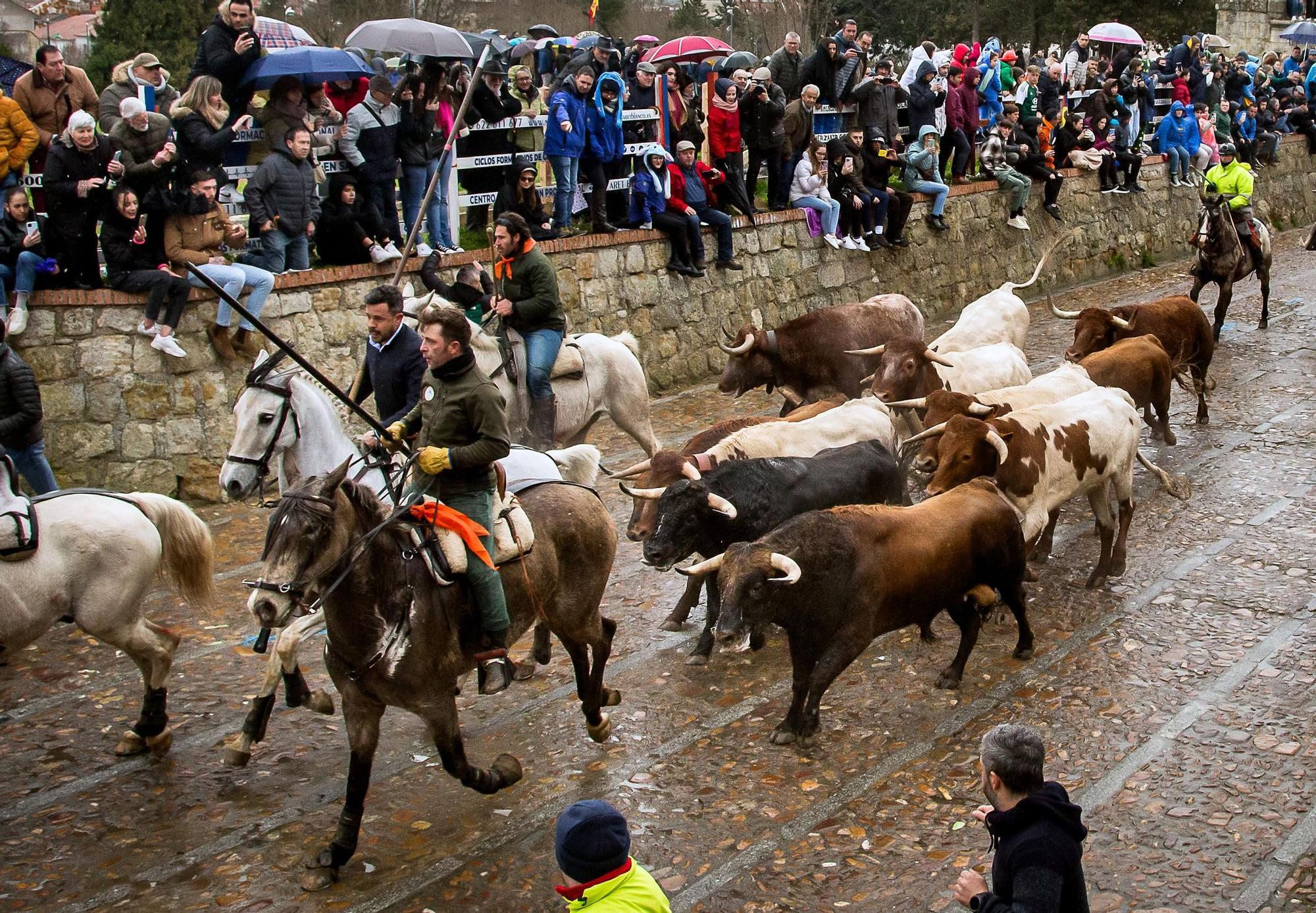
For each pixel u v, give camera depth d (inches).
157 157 430.9
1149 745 288.5
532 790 273.6
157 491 453.7
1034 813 167.6
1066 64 953.5
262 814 265.3
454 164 540.4
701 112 689.0
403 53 525.3
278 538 214.4
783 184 681.6
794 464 337.1
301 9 1152.2
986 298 538.3
